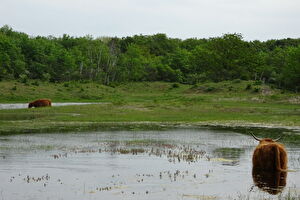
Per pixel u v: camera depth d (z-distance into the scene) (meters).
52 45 99.19
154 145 19.39
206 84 75.56
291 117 34.50
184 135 23.44
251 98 55.78
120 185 11.27
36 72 88.25
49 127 27.08
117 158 15.66
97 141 20.66
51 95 66.56
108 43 126.12
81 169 13.47
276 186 11.16
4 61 79.56
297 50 80.56
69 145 19.14
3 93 62.56
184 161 15.05
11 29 120.62
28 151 17.22
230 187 11.05
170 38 150.12
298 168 13.66
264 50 130.50
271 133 24.34
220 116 35.66
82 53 104.94
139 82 93.62
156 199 9.86
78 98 67.25
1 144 19.23
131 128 27.06
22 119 32.44
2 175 12.49
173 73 97.88
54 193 10.39
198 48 106.56
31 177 12.24
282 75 86.50
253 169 13.34
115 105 43.19
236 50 88.12
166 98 64.31
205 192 10.52
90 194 10.30
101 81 93.75
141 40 135.00
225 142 20.55
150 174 12.70
